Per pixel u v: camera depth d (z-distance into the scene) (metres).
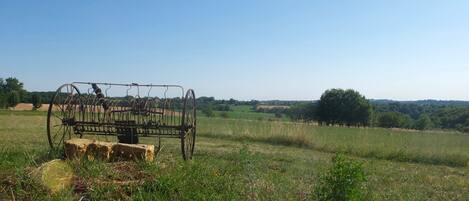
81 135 12.62
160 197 7.61
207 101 87.00
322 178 7.68
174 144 18.58
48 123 12.01
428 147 21.89
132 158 10.02
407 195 10.48
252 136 24.48
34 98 60.97
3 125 29.30
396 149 20.55
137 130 12.49
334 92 83.25
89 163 9.09
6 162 8.87
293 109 87.25
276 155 17.66
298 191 8.99
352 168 7.01
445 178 14.43
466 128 62.41
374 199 9.35
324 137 24.41
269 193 8.46
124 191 7.84
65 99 12.22
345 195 6.90
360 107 81.25
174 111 12.35
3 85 72.12
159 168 8.87
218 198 7.69
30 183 7.68
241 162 9.57
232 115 68.69
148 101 12.33
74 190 7.79
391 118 81.62
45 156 10.70
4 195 7.39
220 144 21.41
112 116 12.38
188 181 8.10
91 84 12.50
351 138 25.70
